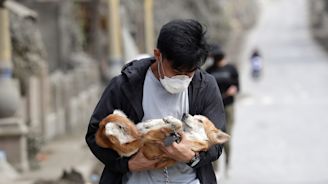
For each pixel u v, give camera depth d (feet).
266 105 95.71
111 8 60.64
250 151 55.77
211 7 200.34
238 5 276.82
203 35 13.60
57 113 63.77
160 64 13.85
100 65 99.96
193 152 13.76
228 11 237.25
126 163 14.02
